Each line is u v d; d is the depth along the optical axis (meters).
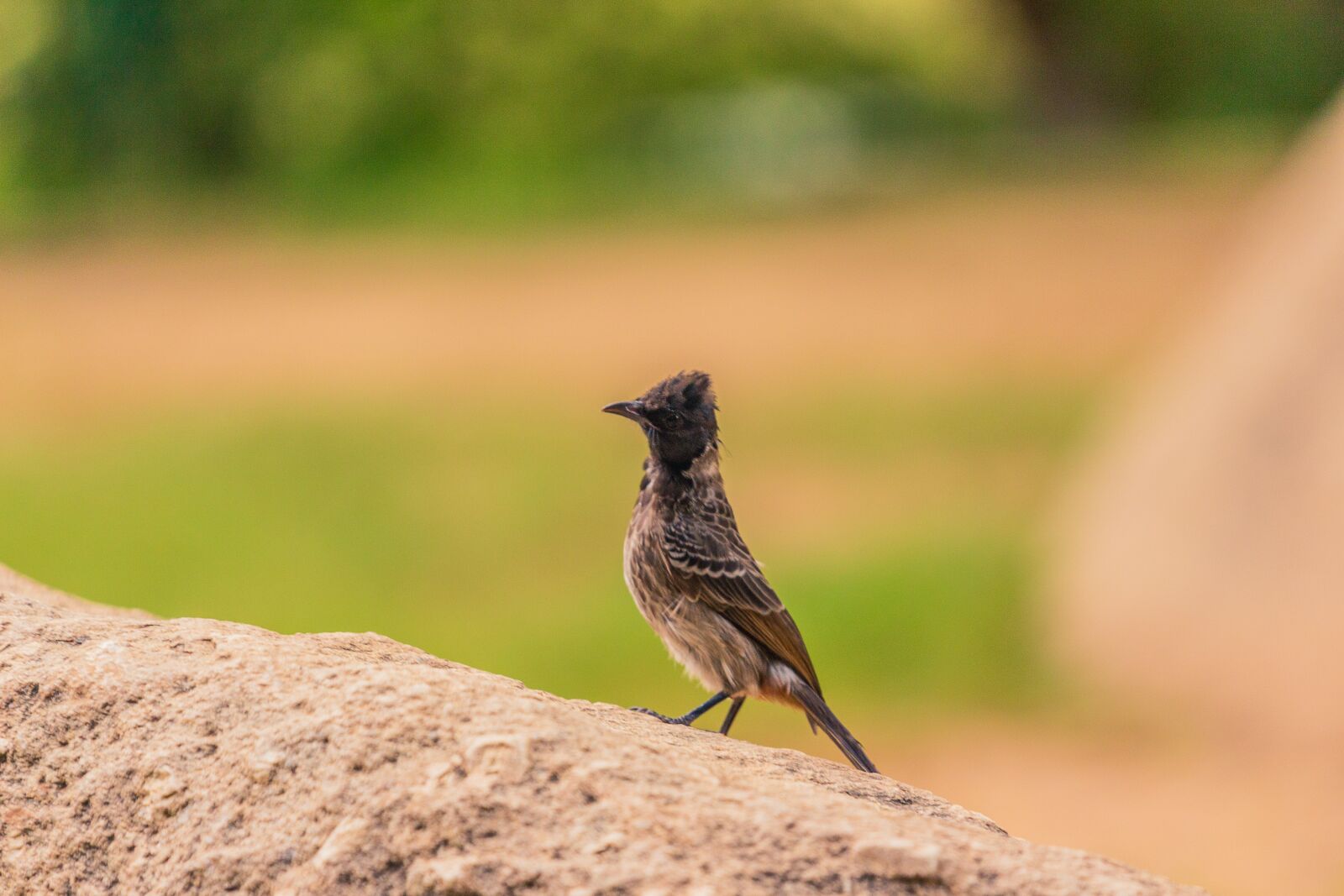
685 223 39.69
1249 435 12.83
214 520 17.86
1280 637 12.06
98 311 31.66
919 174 45.22
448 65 48.78
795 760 4.49
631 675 12.90
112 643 4.27
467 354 26.80
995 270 31.14
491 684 4.04
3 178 48.88
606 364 25.53
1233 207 35.22
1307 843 10.06
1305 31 53.22
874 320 27.66
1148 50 53.88
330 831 3.60
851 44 53.12
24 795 3.95
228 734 3.89
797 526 16.95
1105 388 22.25
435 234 40.00
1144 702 12.60
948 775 11.40
